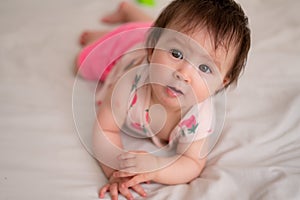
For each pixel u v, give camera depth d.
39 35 1.17
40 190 0.73
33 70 1.04
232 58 0.83
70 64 1.08
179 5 0.84
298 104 0.93
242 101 0.95
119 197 0.75
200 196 0.72
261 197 0.72
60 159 0.81
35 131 0.87
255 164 0.80
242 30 0.83
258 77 1.03
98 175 0.80
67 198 0.72
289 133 0.87
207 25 0.79
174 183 0.78
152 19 1.22
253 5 1.34
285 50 1.12
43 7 1.29
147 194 0.76
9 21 1.20
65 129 0.88
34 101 0.95
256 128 0.88
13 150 0.82
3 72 1.02
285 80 1.02
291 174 0.76
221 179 0.75
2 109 0.91
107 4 1.33
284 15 1.27
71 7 1.30
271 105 0.95
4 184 0.74
